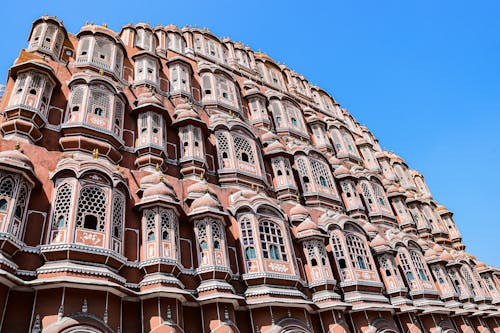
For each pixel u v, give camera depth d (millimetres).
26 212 14789
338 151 38625
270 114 34094
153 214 17578
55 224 14828
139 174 19812
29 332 12359
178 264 16688
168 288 15383
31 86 18641
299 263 22344
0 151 15828
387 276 26797
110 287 13805
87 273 13828
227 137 25438
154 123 22547
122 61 25938
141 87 25188
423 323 26719
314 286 21469
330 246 24672
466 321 30344
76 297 13312
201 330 16453
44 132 18422
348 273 23516
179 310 15828
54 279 12867
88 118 19500
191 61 32438
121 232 16547
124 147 20891
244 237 20297
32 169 15242
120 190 17516
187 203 20344
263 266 19359
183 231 18875
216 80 30641
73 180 15922
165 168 21578
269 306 18297
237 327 17328
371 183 35969
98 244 14922
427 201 46219
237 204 21328
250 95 32875
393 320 23672
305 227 23562
